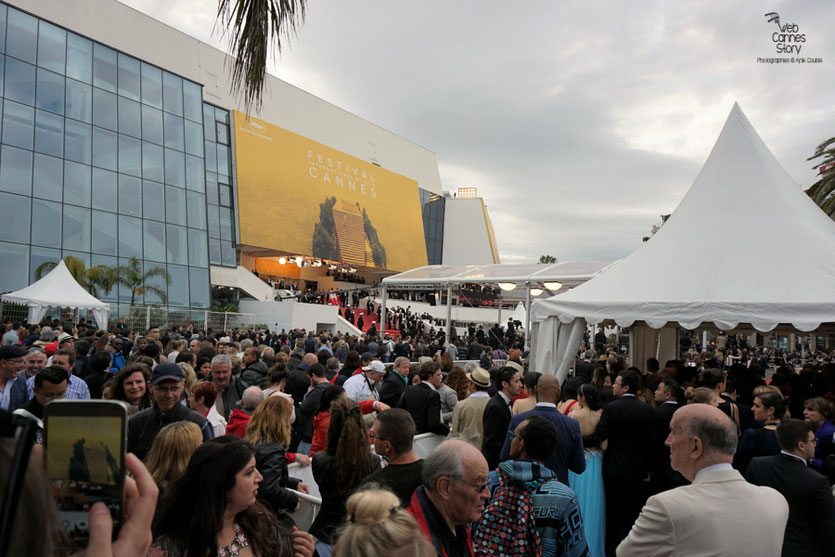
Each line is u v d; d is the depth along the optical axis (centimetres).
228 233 3631
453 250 5934
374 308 4103
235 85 333
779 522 232
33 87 2655
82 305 1664
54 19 2870
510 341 2348
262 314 3238
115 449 100
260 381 731
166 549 202
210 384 457
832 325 778
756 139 891
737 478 238
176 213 3184
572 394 604
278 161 4006
